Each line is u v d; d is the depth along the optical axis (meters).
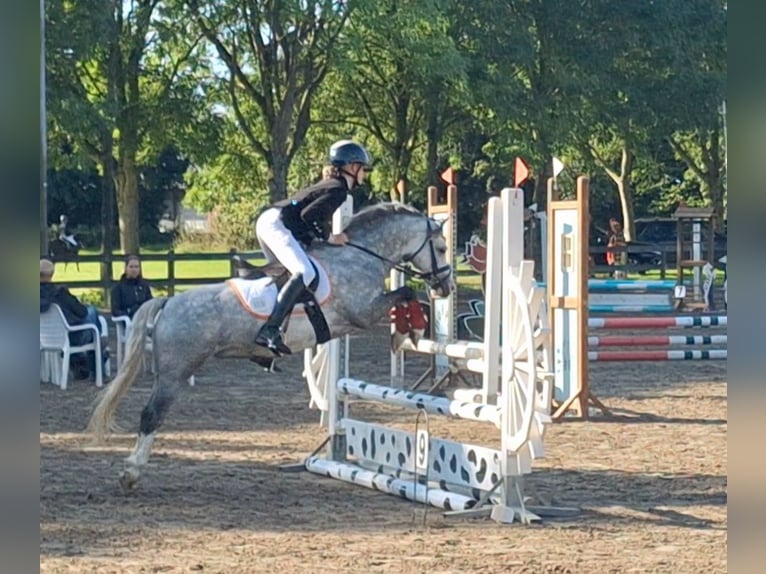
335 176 9.66
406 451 9.54
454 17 29.30
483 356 9.44
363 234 9.80
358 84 31.91
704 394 15.58
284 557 7.23
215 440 11.91
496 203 9.30
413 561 7.13
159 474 10.06
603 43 31.88
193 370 9.26
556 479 9.90
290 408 14.25
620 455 11.05
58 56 24.05
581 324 13.23
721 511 8.66
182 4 26.59
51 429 12.47
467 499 8.60
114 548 7.44
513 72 30.20
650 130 34.34
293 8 25.17
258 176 31.89
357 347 22.64
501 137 30.58
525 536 7.90
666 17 32.22
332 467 10.06
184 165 53.66
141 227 55.09
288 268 9.25
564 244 13.42
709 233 30.61
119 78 27.28
